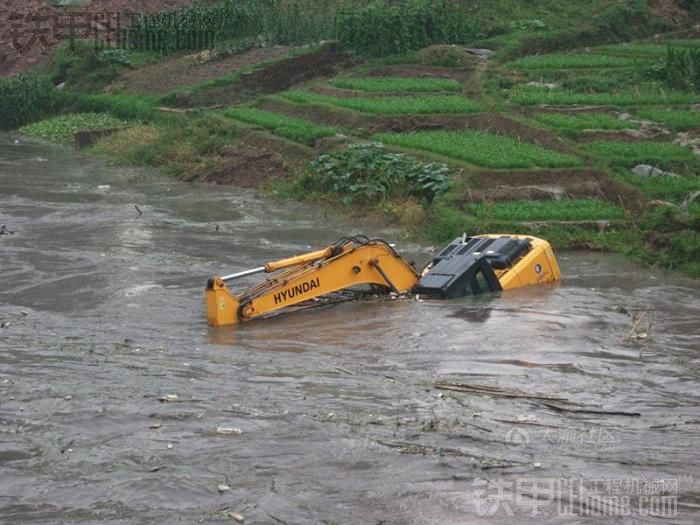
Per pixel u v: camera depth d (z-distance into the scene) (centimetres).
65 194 2570
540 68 3556
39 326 1405
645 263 1858
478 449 955
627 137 2673
